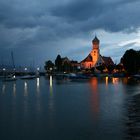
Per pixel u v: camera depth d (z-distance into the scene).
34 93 71.94
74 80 151.12
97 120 32.94
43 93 71.50
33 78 182.12
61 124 31.19
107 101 51.47
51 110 41.12
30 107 44.56
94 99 55.47
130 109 40.72
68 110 40.91
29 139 25.55
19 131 28.31
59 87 95.44
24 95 66.50
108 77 188.38
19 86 104.88
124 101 50.81
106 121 32.22
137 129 28.14
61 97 60.47
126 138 25.09
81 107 43.91
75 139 25.20
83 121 32.56
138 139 24.80
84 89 84.12
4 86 105.81
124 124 30.44
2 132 27.97
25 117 35.59
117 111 39.12
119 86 96.12
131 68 174.00
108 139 24.91
